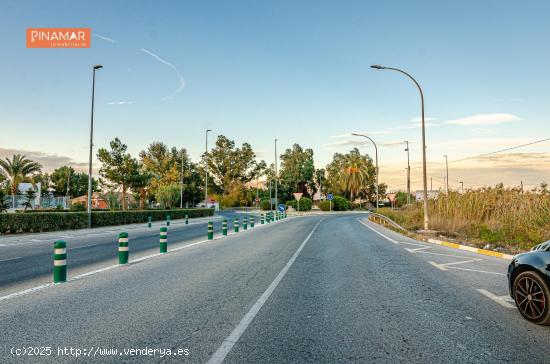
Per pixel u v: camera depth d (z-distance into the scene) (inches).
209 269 397.4
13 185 2164.1
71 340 187.5
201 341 185.9
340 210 3218.5
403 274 370.9
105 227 1124.5
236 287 308.0
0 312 236.2
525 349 177.0
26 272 391.9
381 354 170.6
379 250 574.6
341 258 481.7
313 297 274.8
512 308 247.3
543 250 224.4
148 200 2918.3
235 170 4261.8
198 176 3582.7
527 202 792.3
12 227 869.8
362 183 3479.3
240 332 199.0
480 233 751.7
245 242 697.0
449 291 296.4
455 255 534.3
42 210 1720.0
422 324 213.2
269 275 362.0
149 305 252.1
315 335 194.7
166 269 398.6
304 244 657.0
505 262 473.1
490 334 197.0
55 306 250.1
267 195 4114.2
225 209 3681.1
